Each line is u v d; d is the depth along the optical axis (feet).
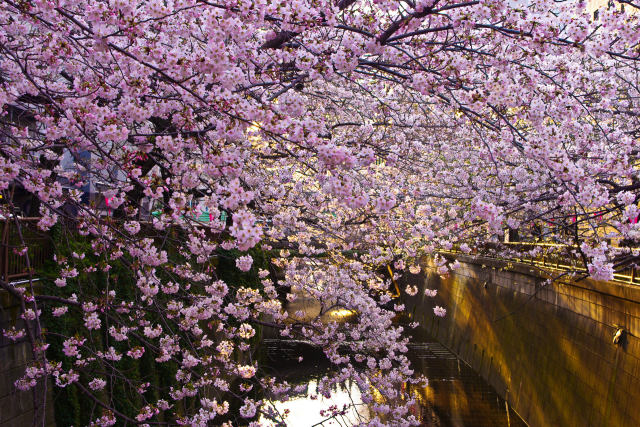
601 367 41.09
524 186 31.91
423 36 18.84
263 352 68.54
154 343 36.63
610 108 28.02
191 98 16.21
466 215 35.27
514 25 15.66
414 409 55.93
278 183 29.63
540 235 41.73
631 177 25.31
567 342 48.44
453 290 93.76
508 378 61.93
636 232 26.55
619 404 37.09
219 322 26.37
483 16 13.92
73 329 30.42
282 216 29.71
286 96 13.52
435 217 33.35
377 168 34.01
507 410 58.70
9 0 13.52
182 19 16.10
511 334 64.03
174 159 16.74
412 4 15.05
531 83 16.72
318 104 33.30
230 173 13.78
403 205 33.32
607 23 15.39
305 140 12.75
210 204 18.81
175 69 12.71
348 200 12.49
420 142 34.83
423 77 15.37
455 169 37.52
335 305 32.09
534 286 59.00
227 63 12.46
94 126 14.99
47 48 14.93
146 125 17.72
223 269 61.31
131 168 15.88
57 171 22.97
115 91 15.06
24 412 26.99
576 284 46.62
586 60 29.35
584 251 17.90
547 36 14.75
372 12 17.26
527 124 24.79
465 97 15.47
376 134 30.63
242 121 12.75
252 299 30.30
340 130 32.42
